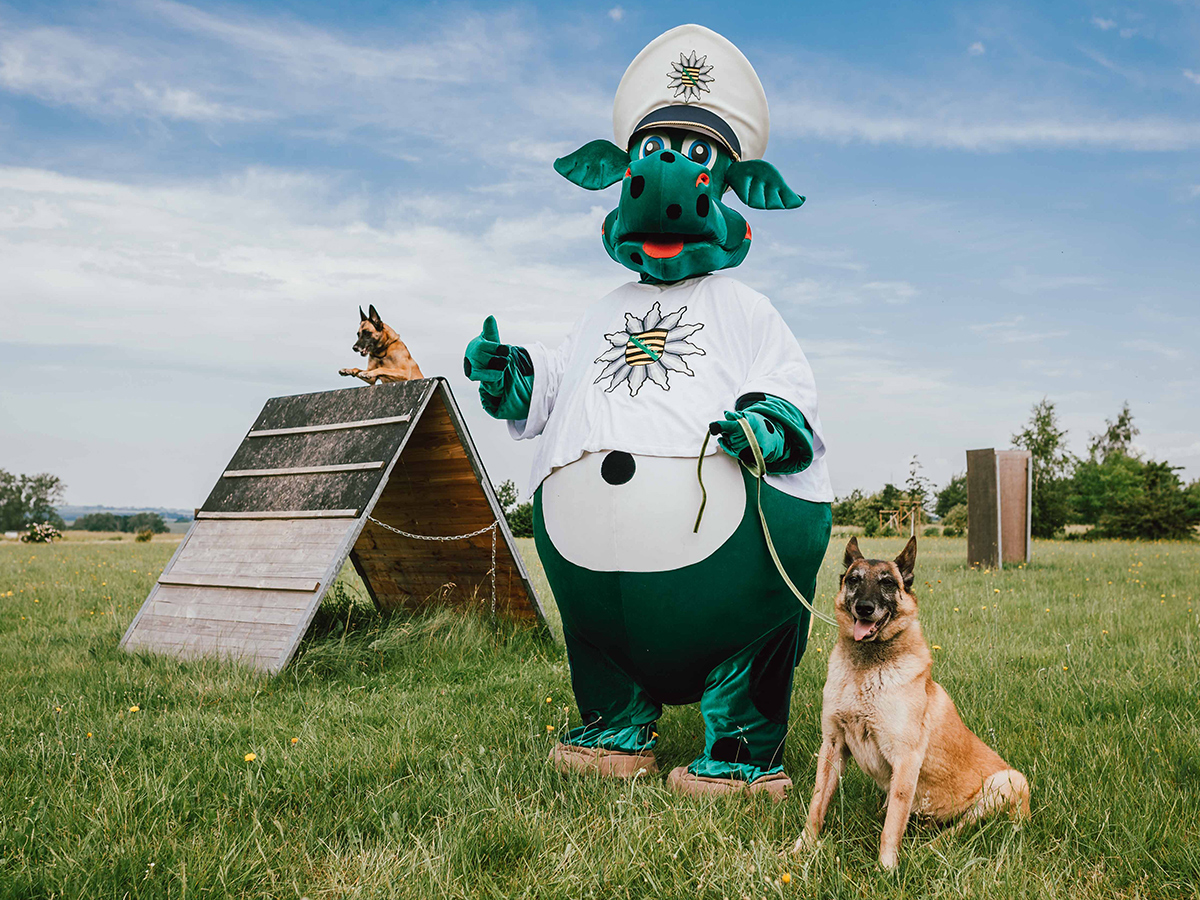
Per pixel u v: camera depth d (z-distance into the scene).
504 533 8.48
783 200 5.14
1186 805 3.97
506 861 3.58
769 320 4.64
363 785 4.41
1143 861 3.53
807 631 4.91
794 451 4.35
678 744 5.33
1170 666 6.93
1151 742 4.88
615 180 5.45
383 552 9.86
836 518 50.09
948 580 14.30
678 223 4.64
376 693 6.53
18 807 3.96
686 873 3.40
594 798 4.19
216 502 8.95
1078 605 10.93
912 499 47.47
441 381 8.12
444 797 4.11
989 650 7.71
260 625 7.34
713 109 5.05
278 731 5.39
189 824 3.93
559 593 4.77
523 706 6.12
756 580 4.38
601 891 3.28
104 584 14.22
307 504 8.00
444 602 9.75
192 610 7.98
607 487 4.40
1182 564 17.89
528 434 5.11
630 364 4.67
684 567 4.30
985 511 17.22
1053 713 5.61
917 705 3.69
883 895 3.20
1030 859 3.52
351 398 8.81
